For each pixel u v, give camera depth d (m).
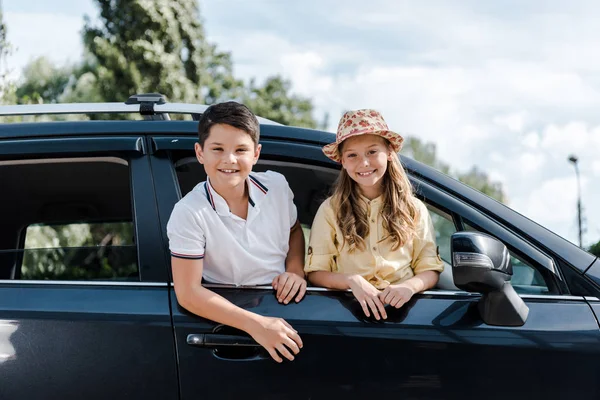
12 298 2.11
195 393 2.03
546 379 2.05
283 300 2.14
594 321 2.11
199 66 18.28
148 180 2.26
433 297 2.17
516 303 2.06
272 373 2.04
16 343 2.04
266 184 2.33
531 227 2.24
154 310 2.09
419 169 2.36
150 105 2.70
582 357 2.06
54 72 17.50
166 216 2.22
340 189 2.39
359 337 2.06
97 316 2.07
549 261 2.19
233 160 2.17
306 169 2.66
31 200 3.14
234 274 2.21
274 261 2.29
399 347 2.06
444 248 2.68
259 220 2.28
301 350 2.05
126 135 2.32
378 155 2.32
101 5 17.33
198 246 2.14
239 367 2.04
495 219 2.24
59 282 2.15
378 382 2.04
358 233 2.36
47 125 2.34
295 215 2.42
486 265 1.95
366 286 2.14
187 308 2.09
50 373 2.03
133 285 2.14
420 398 2.04
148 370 2.03
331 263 2.36
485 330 2.08
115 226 4.24
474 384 2.04
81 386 2.02
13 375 2.02
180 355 2.04
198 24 18.16
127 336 2.05
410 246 2.35
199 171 2.65
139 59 17.02
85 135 2.31
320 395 2.04
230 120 2.16
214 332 2.07
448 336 2.07
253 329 2.03
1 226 3.27
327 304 2.13
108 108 2.70
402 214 2.31
